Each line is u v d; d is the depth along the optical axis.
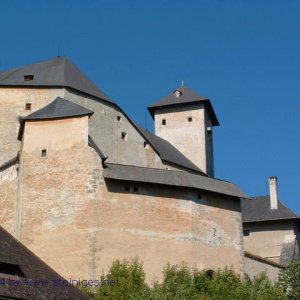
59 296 23.17
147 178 38.12
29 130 38.34
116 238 36.12
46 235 36.00
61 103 40.59
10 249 24.36
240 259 40.44
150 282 36.03
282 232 53.38
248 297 33.28
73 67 50.84
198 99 60.94
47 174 37.22
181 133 60.59
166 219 38.00
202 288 33.41
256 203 55.94
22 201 36.91
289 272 40.28
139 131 49.38
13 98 46.00
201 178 40.84
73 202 36.38
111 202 36.75
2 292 20.77
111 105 48.06
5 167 40.94
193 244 38.12
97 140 45.91
